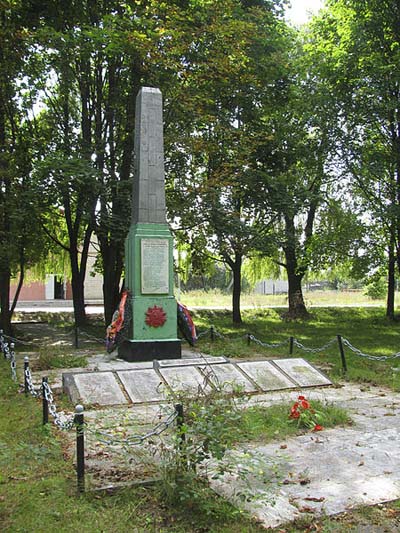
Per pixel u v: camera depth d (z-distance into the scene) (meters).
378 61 20.59
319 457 6.08
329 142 22.25
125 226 16.83
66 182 15.48
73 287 22.17
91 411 8.16
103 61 18.59
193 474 4.77
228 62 17.12
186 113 17.53
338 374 11.38
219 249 21.08
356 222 23.27
